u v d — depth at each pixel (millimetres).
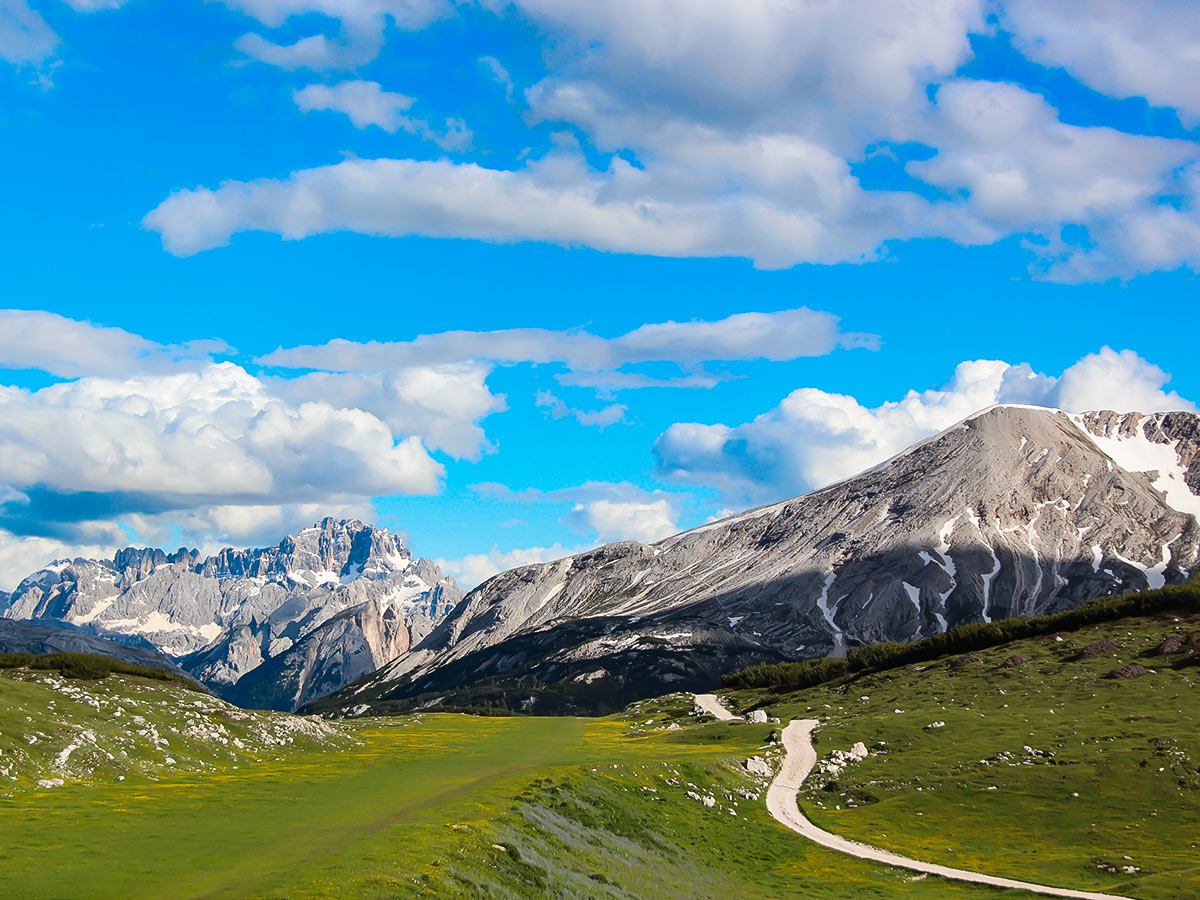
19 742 78500
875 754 116812
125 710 96750
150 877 47250
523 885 56094
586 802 83750
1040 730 114625
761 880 77438
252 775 88750
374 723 191750
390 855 53375
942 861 82625
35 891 43844
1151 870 76875
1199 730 105250
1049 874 77812
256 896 43812
